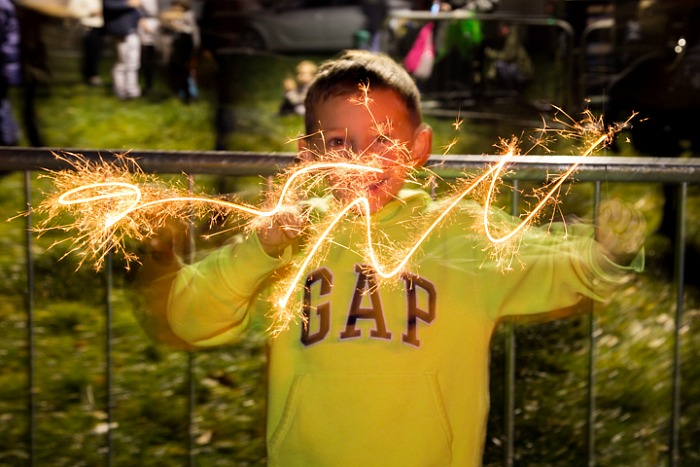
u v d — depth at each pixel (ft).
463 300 8.10
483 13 32.76
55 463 14.30
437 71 33.09
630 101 22.38
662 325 18.53
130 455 14.48
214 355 17.30
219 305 7.99
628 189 26.25
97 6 42.24
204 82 32.96
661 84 21.95
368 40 34.35
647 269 21.15
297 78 35.83
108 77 44.06
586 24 31.78
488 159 10.09
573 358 17.24
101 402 15.92
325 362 7.98
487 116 31.94
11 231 22.94
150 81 41.88
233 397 16.05
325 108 7.85
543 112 31.68
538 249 8.08
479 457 8.15
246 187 23.36
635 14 26.35
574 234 8.05
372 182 7.63
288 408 8.06
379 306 8.03
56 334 18.28
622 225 7.69
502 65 32.48
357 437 7.87
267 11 38.06
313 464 7.98
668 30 22.13
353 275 8.13
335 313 8.07
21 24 31.81
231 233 9.70
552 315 10.24
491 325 8.25
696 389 16.40
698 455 14.69
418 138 8.31
